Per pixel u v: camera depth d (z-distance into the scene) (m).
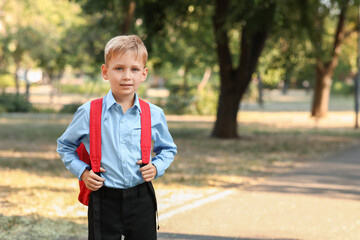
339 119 25.78
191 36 21.64
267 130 19.41
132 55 2.48
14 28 28.78
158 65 22.34
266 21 12.75
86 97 39.28
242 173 9.21
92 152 2.54
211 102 30.36
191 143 14.29
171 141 2.79
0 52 31.45
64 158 2.62
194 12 15.85
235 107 15.84
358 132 18.55
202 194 7.20
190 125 21.70
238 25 13.34
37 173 8.80
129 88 2.51
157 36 16.09
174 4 14.93
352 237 5.06
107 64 2.53
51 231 5.02
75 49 28.66
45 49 29.00
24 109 30.66
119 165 2.55
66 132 2.62
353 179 8.66
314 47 16.72
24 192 7.03
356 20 24.22
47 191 7.14
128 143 2.56
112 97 2.56
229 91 15.75
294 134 17.69
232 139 15.55
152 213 2.69
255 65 15.60
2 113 29.23
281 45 17.67
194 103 30.20
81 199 2.75
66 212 5.89
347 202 6.77
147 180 2.57
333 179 8.64
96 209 2.57
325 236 5.09
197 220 5.64
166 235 5.00
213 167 9.89
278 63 17.27
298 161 10.95
